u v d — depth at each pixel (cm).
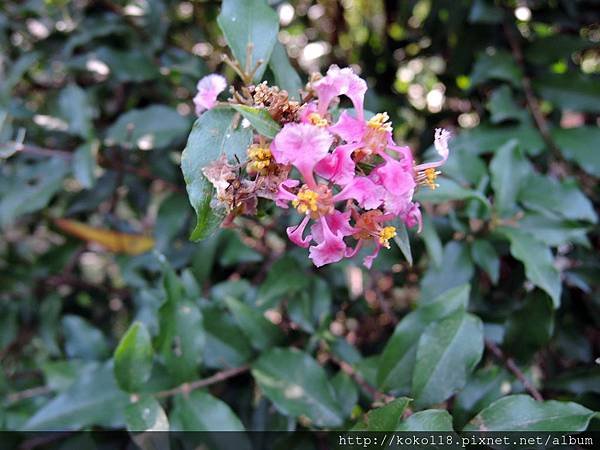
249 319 14
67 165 18
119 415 14
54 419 14
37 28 21
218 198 9
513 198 15
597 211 18
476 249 15
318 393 13
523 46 18
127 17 19
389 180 9
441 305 13
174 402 13
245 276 20
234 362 15
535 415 11
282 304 18
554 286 13
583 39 17
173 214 18
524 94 18
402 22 21
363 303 18
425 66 23
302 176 10
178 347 14
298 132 9
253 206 10
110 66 18
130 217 26
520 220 15
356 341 19
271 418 15
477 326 12
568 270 16
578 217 15
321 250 9
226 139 10
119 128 17
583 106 17
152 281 20
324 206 9
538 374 17
